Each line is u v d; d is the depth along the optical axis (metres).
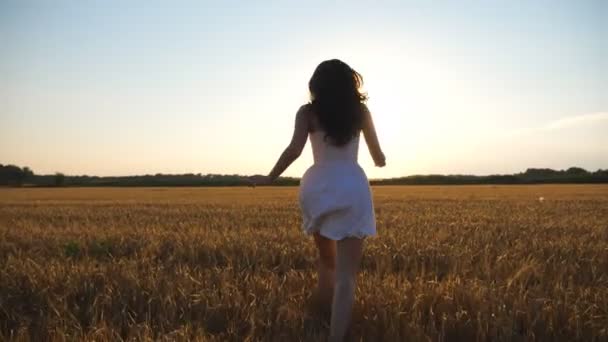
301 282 5.36
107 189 68.81
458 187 65.31
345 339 4.05
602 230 10.49
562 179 92.31
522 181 94.12
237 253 7.73
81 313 4.61
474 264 6.89
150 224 12.70
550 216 14.84
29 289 5.32
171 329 4.05
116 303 4.68
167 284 5.12
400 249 7.36
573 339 3.90
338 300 3.94
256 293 4.96
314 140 4.17
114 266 6.09
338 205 3.94
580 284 5.59
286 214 16.11
